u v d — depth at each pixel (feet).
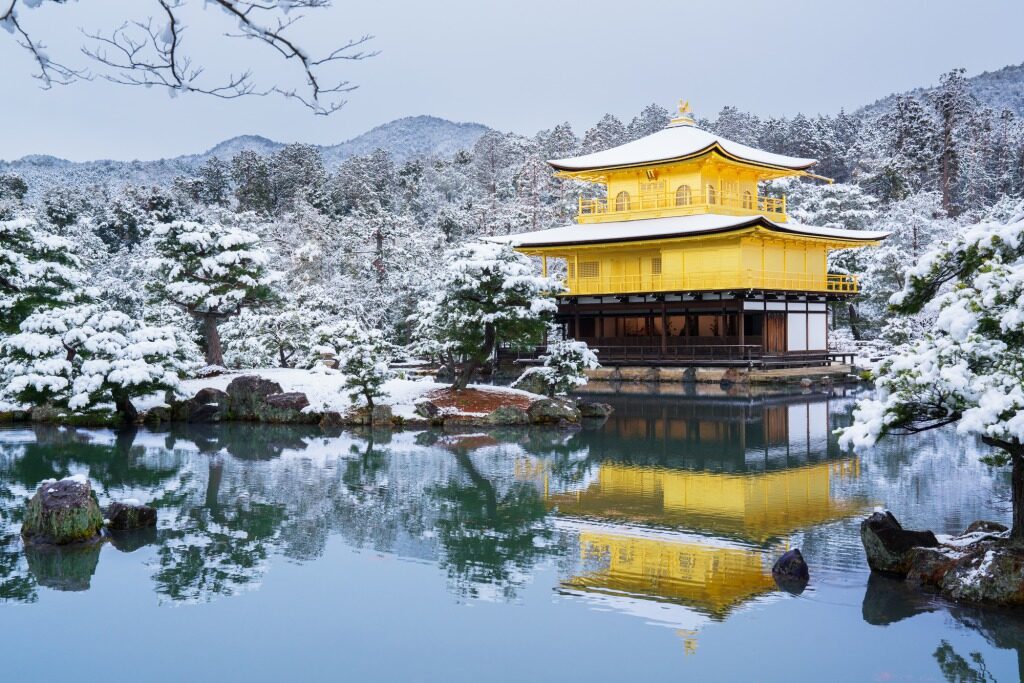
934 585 48.24
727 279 188.75
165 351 118.01
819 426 116.78
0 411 123.95
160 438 108.37
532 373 134.92
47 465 88.12
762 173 228.22
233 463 90.07
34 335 112.78
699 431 112.78
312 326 167.02
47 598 48.96
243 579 52.13
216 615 46.47
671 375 188.55
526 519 65.62
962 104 426.51
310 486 77.87
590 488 76.95
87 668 39.99
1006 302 43.73
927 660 39.63
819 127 441.27
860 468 84.48
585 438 107.34
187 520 65.62
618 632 43.50
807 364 198.08
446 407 123.13
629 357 196.85
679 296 197.98
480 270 122.83
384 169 443.32
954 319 43.65
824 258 216.33
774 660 39.88
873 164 335.26
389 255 232.94
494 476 82.64
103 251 264.31
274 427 119.55
